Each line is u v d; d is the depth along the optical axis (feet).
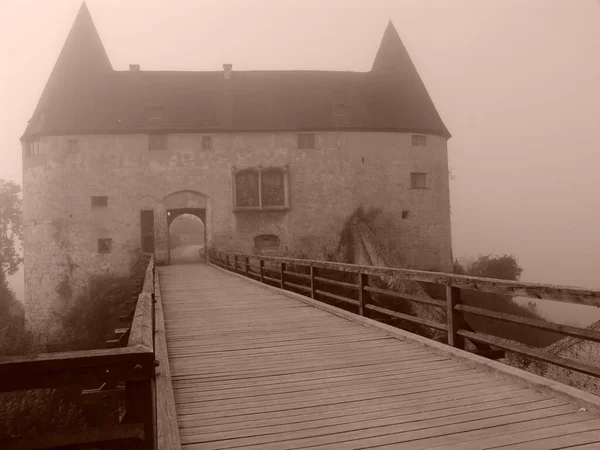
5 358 6.85
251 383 17.43
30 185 106.83
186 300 40.14
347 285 31.55
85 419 43.75
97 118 105.29
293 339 24.47
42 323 103.86
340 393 16.02
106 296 92.58
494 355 20.98
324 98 116.88
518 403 14.26
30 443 6.92
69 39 114.11
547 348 24.95
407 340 23.04
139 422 7.29
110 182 104.22
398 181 113.70
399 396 15.47
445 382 16.61
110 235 103.65
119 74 115.96
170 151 106.22
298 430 13.14
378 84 122.42
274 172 109.09
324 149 110.73
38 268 104.99
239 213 107.24
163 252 103.60
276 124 109.70
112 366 7.15
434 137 118.21
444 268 117.70
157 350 20.51
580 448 11.30
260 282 51.80
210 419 14.06
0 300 171.63
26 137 106.52
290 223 108.58
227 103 113.29
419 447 11.82
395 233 112.88
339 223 110.22
